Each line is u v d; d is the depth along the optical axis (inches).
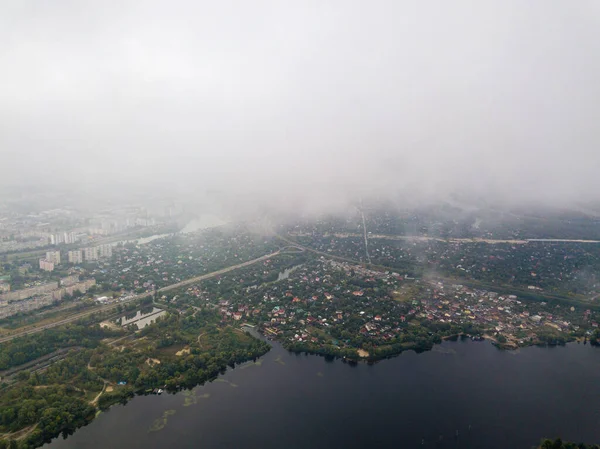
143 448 7313.0
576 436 7716.5
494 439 7623.0
